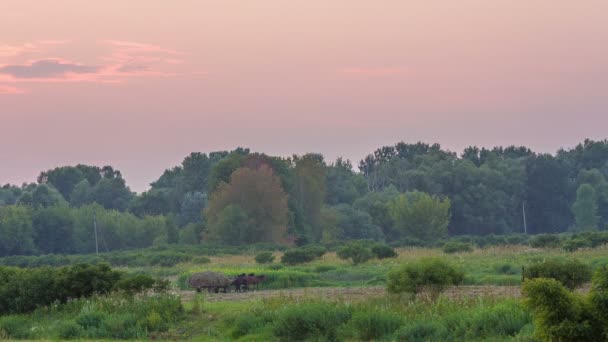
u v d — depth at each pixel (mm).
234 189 116062
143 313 30891
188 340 27438
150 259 85875
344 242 105188
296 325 25656
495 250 76000
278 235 115812
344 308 26812
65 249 133500
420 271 31328
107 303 32500
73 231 134000
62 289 35094
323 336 25234
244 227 113438
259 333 26641
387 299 29469
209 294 42625
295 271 55438
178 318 30812
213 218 116250
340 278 52656
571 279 30859
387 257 70125
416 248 92500
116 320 30016
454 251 78125
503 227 159750
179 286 51219
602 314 17859
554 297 18078
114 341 27062
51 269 37188
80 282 35375
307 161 131500
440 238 119312
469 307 26156
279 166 130250
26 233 126688
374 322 25250
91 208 138250
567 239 77750
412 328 24172
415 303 27766
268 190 115688
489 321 23625
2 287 35344
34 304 34781
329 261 71812
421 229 120875
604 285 18094
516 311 23844
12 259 101062
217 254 97500
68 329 29766
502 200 160250
